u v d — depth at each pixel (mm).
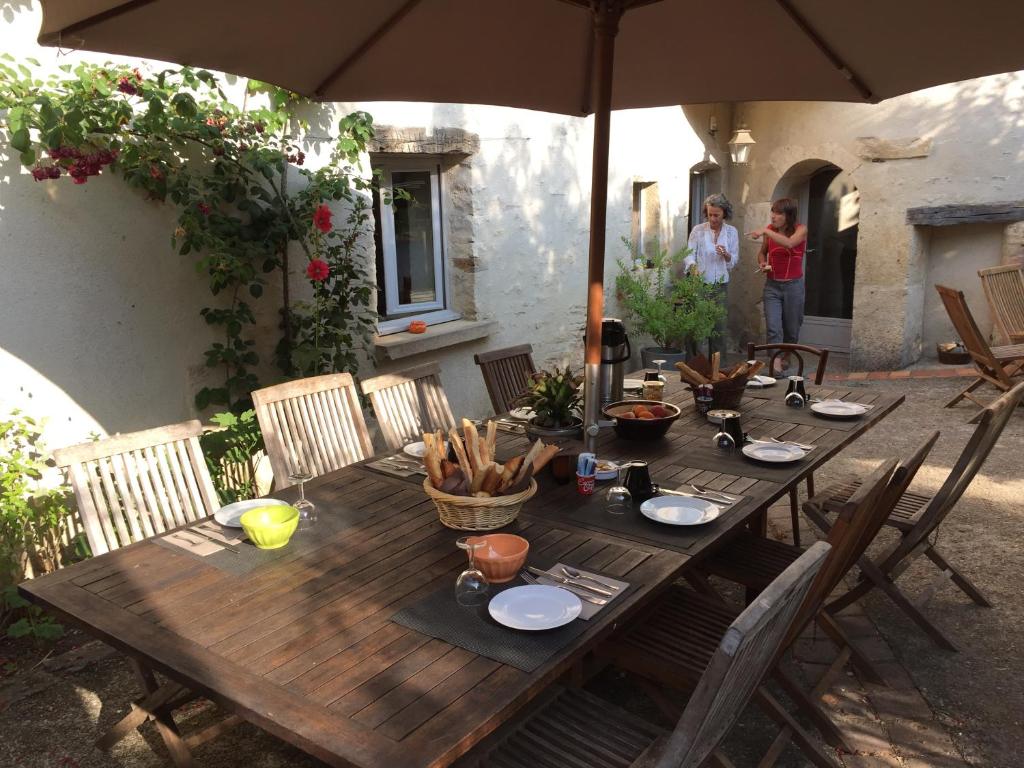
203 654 1707
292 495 2652
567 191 6402
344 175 4543
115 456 2533
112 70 3600
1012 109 6531
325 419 3266
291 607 1909
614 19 2506
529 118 5961
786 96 3332
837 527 2170
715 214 7145
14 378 3404
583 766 1776
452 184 5652
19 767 2500
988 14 2445
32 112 3242
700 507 2443
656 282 7520
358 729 1448
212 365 4086
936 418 5879
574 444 2840
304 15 2529
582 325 6766
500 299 5941
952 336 7422
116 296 3730
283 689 1576
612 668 2936
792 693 2494
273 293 4422
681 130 7586
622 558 2131
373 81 3133
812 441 3160
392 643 1739
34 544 3375
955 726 2586
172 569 2129
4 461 3217
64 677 2971
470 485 2305
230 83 4129
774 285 7020
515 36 3100
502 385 4043
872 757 2447
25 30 3371
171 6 2174
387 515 2477
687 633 2334
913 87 2994
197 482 2730
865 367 7488
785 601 1576
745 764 2445
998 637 3092
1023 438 5379
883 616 3275
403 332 5375
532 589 1932
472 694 1550
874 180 7215
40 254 3445
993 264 7078
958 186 6855
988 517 4172
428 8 2822
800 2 2701
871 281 7340
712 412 3447
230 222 4031
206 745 2592
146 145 3678
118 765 2514
